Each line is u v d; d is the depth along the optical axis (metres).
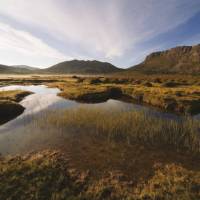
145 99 39.00
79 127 20.66
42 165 12.36
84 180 11.05
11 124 22.33
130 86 57.97
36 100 40.03
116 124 20.61
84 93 43.59
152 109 31.09
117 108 31.28
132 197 9.52
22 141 17.09
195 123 21.66
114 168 12.62
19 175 11.09
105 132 19.28
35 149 15.43
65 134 18.78
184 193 9.45
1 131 19.86
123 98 44.00
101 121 21.73
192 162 13.48
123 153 14.89
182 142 16.92
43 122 22.50
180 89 47.94
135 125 20.56
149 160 13.79
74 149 15.51
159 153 14.94
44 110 29.80
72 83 75.56
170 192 9.67
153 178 11.30
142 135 18.27
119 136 18.36
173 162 13.45
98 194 9.80
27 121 23.38
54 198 9.30
